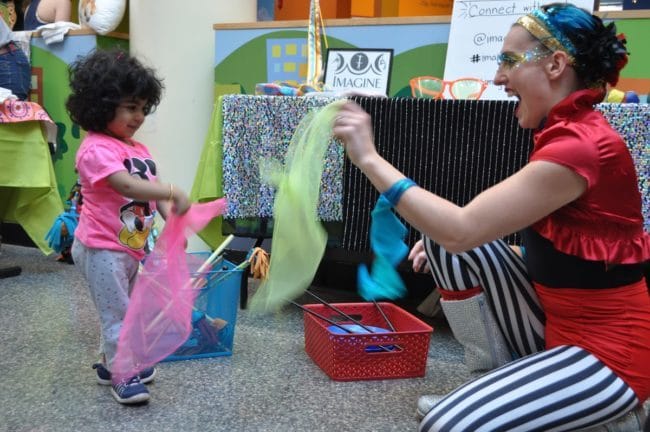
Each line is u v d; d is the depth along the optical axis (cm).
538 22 100
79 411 143
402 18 246
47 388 156
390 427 138
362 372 165
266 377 166
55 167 335
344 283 266
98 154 147
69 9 344
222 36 284
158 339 147
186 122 295
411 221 95
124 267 155
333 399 152
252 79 281
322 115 110
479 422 94
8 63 305
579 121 98
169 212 154
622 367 97
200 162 221
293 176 110
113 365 146
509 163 183
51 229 257
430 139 191
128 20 331
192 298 153
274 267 111
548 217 100
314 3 246
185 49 290
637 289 101
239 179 215
